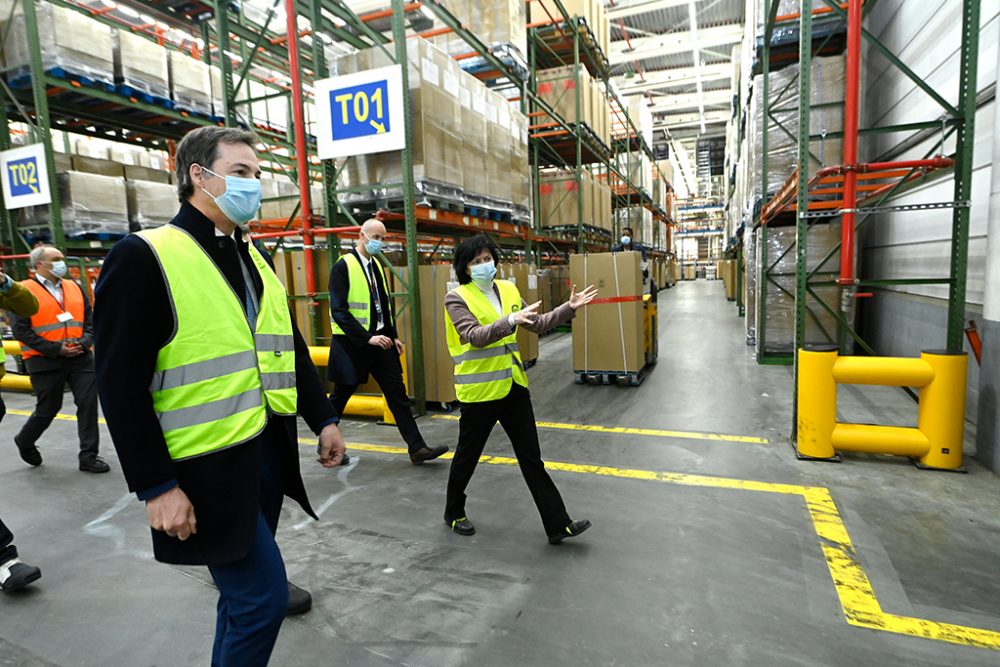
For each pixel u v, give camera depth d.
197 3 9.34
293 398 1.80
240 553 1.50
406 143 5.45
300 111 5.99
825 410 4.14
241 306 1.62
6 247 7.95
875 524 3.20
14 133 10.32
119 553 3.22
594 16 11.94
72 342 4.42
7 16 7.13
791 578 2.70
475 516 3.50
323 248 6.55
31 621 2.58
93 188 7.47
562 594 2.62
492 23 8.45
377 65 5.73
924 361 3.91
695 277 49.41
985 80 4.59
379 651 2.27
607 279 6.96
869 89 7.91
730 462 4.26
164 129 9.53
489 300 3.06
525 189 8.91
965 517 3.24
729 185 21.23
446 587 2.72
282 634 2.39
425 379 6.20
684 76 25.39
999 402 3.79
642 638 2.29
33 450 4.68
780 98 7.89
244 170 1.60
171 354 1.46
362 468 4.45
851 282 4.39
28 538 3.43
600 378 7.27
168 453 1.44
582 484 3.94
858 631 2.30
